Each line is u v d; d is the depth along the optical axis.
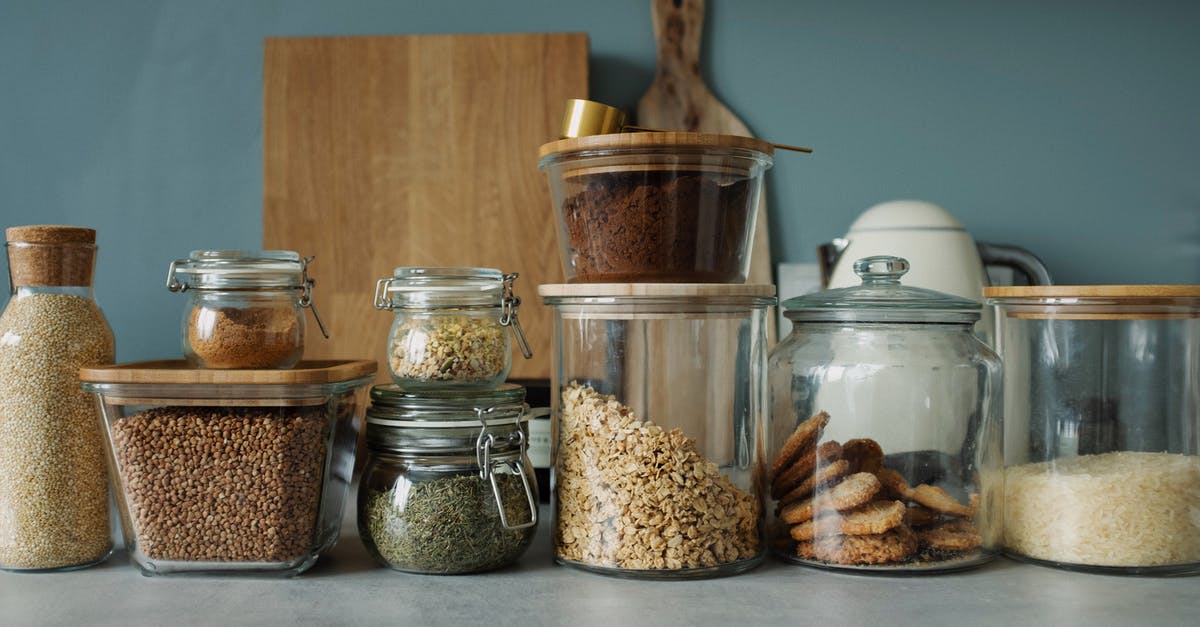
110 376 0.82
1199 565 0.86
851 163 1.39
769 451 0.94
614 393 0.86
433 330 0.86
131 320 1.41
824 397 0.87
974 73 1.38
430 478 0.85
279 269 0.87
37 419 0.87
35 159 1.42
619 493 0.83
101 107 1.42
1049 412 0.90
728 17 1.39
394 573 0.87
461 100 1.37
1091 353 0.89
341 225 1.37
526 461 0.91
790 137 1.39
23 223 1.42
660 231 0.83
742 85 1.39
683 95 1.37
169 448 0.83
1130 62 1.37
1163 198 1.37
